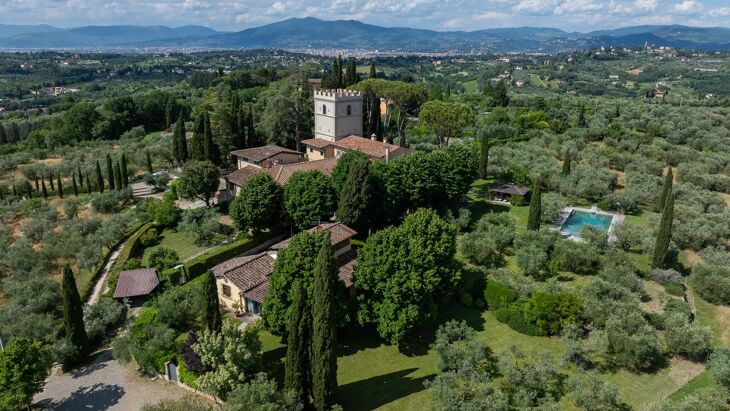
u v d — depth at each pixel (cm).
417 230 4788
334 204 6781
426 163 7250
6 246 7075
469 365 3912
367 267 4544
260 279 5100
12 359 3609
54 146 14712
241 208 6675
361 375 4172
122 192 9081
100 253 6512
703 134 11262
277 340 4628
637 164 9550
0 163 12075
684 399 3519
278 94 10781
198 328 4803
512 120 13512
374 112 11531
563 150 10456
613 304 4519
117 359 4328
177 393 3944
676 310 4750
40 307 5306
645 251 6122
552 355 4328
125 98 16662
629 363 4003
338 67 14050
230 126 10569
